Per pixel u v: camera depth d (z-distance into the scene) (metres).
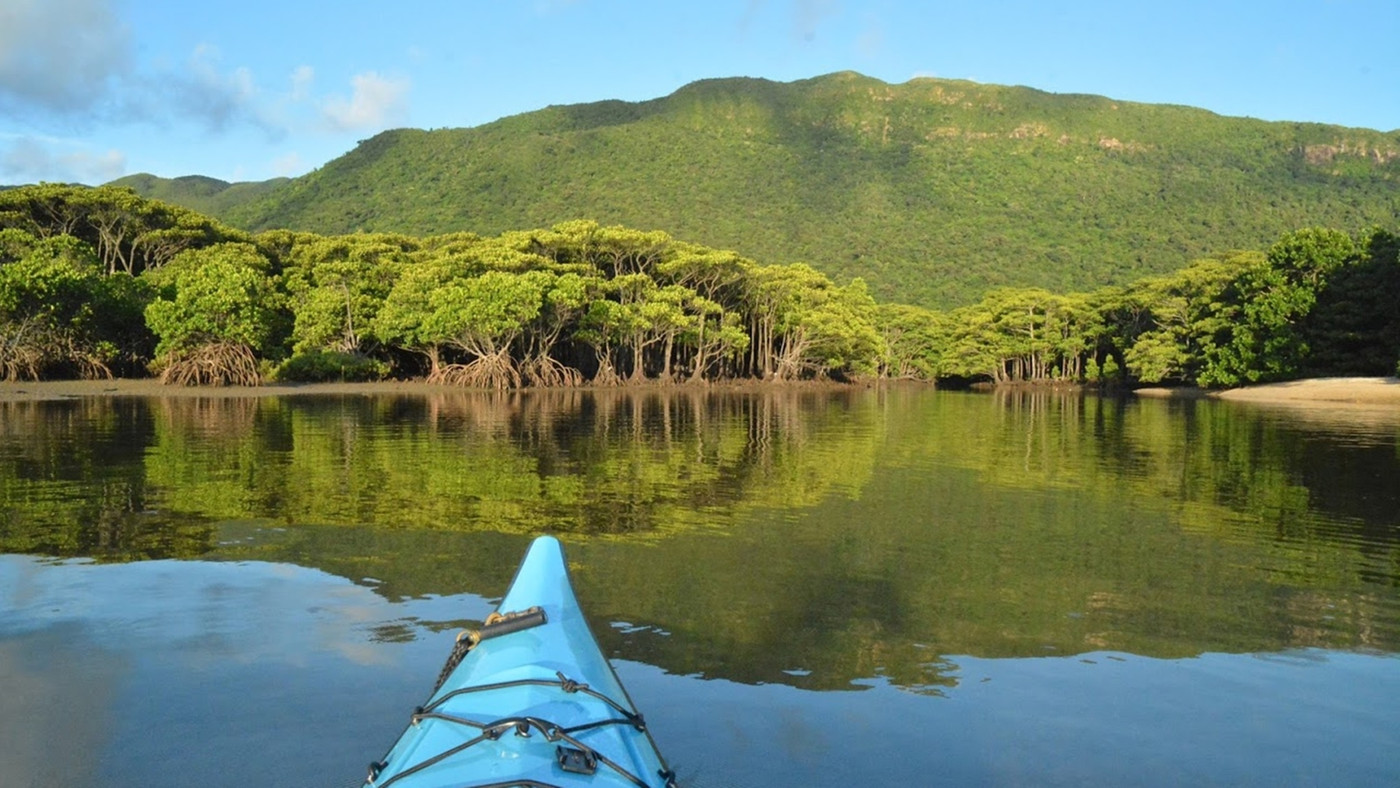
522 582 6.87
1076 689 7.75
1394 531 14.79
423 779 4.39
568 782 4.28
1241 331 78.12
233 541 12.77
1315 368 76.56
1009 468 23.02
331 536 13.18
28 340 58.66
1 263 64.31
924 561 12.37
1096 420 44.50
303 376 69.50
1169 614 10.00
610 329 79.06
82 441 25.59
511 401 53.59
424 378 77.62
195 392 54.28
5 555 11.82
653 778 4.62
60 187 74.69
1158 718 7.17
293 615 9.36
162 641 8.55
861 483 19.91
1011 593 10.78
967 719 7.07
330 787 5.95
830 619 9.59
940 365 124.19
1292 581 11.49
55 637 8.63
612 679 5.72
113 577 10.78
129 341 67.38
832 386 101.31
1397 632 9.45
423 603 9.83
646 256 86.81
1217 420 44.75
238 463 21.20
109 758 6.26
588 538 13.49
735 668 8.06
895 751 6.50
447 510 15.48
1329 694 7.73
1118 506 17.08
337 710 7.05
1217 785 6.12
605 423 36.84
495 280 68.00
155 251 82.69
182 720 6.85
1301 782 6.20
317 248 82.50
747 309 98.81
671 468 22.06
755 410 50.25
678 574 11.44
